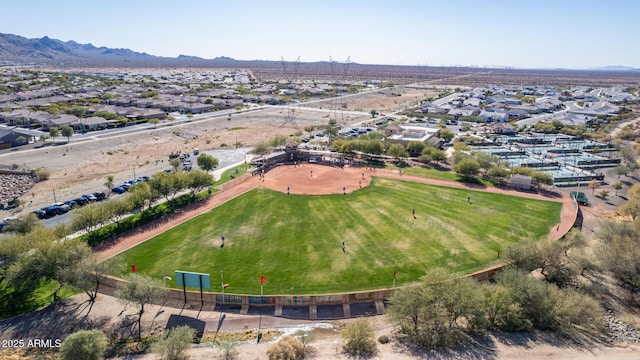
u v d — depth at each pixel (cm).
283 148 16825
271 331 6094
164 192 10512
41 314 6362
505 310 6000
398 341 5706
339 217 10138
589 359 5141
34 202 10969
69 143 17125
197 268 7644
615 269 7375
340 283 7144
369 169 14588
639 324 6406
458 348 5391
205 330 6112
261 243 8700
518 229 9438
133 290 6153
